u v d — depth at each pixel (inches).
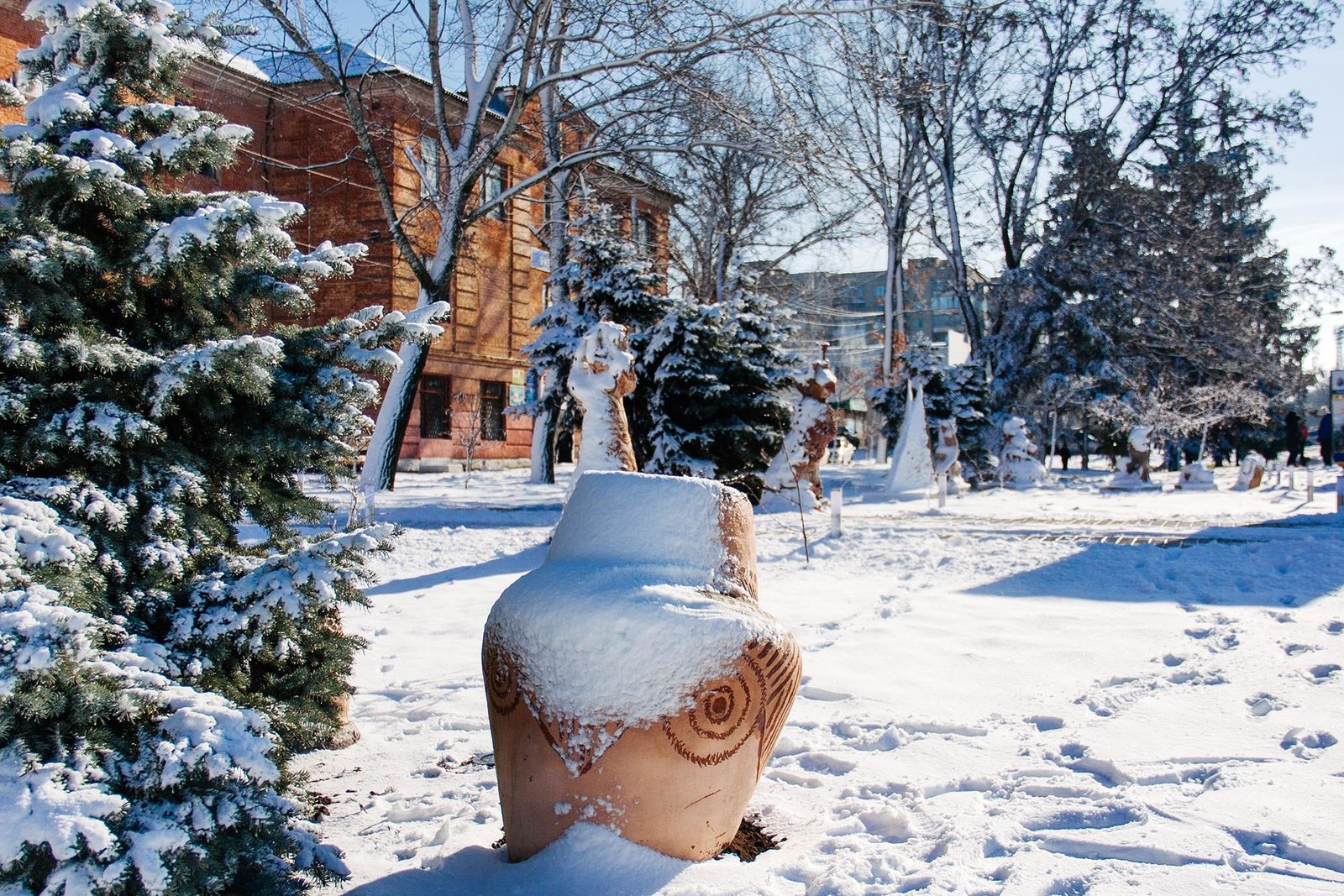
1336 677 223.1
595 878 123.2
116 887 98.7
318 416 168.2
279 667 162.9
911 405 899.4
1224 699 213.2
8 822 97.0
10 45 797.2
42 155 145.2
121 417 140.3
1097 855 135.8
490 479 1127.0
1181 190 1333.7
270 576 141.0
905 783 169.9
